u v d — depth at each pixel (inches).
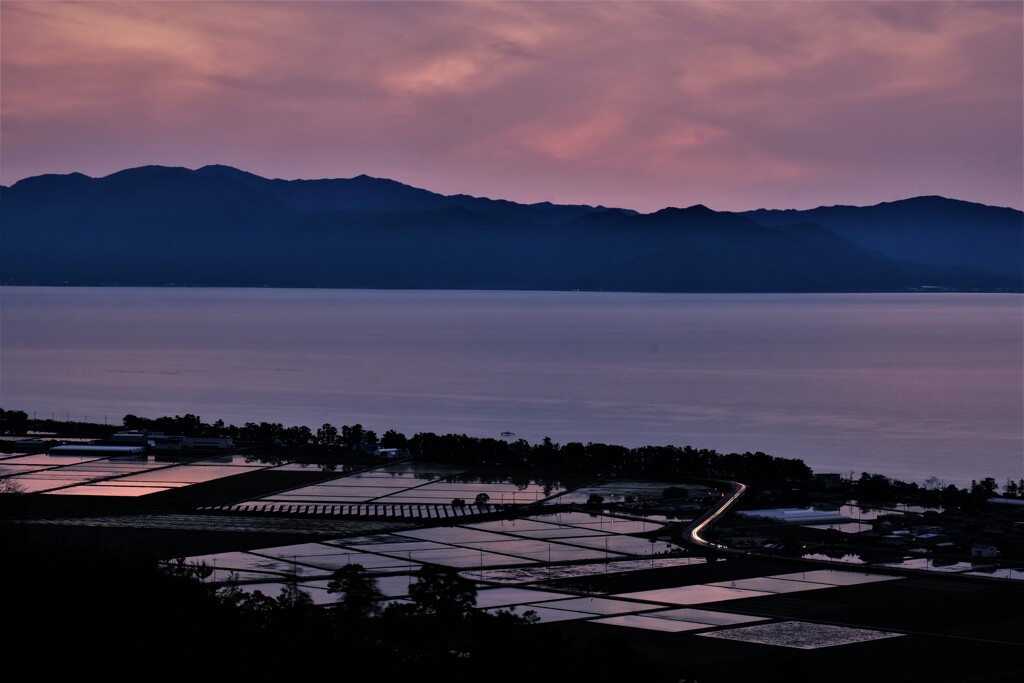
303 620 5580.7
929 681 5866.1
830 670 6028.5
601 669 5300.2
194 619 5767.7
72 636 5497.1
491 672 5290.4
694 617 7096.5
